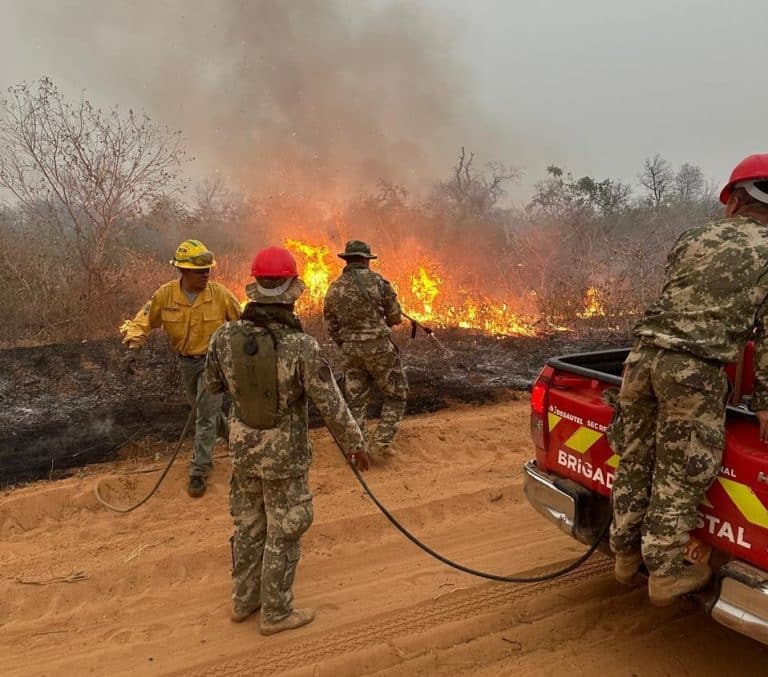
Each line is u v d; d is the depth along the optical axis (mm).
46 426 5863
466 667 3059
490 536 4379
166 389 6879
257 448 3092
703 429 2492
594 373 3207
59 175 9414
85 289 9289
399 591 3666
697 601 2676
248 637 3242
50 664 3047
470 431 6352
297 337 3051
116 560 3912
